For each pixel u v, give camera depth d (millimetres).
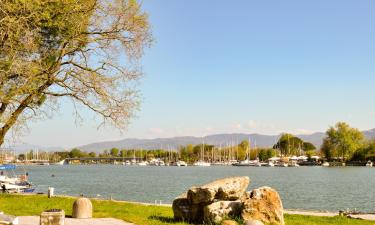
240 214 18562
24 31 20500
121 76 28984
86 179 113062
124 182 97562
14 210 24625
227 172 157875
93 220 20797
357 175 119688
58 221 14750
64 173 158000
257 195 18609
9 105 25328
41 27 23359
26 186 55688
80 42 27406
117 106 28844
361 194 61656
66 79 28078
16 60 21516
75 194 63344
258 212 18250
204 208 19547
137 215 23047
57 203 28578
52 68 26219
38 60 23953
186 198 21016
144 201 52250
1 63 21312
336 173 133250
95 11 27031
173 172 164500
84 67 28672
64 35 25141
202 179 109688
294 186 78750
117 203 29516
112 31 28109
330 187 75438
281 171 159125
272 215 18250
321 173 135500
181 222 20188
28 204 27922
